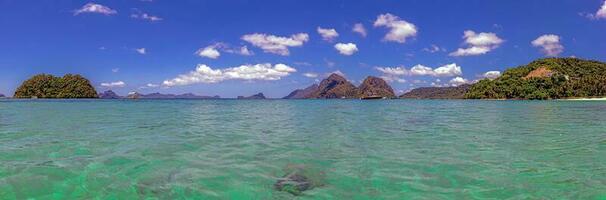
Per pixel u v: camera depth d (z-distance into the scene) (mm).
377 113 36625
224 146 13117
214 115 32312
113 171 9086
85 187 7766
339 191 7695
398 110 44625
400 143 13930
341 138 15500
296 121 25219
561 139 14938
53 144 13125
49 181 8148
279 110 44219
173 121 24406
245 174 9000
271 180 8484
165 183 8156
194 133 17094
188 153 11641
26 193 7352
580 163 10094
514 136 16062
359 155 11430
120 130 18125
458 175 8883
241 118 28391
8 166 9414
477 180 8422
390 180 8484
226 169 9469
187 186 7969
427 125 21828
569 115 32312
